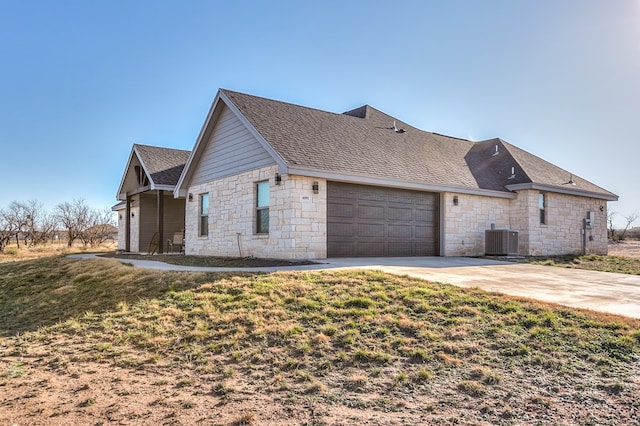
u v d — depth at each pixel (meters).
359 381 4.21
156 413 3.67
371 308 6.26
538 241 17.36
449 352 4.83
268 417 3.53
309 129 14.28
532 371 4.33
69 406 3.88
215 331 5.85
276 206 12.29
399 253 14.32
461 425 3.31
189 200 17.30
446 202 15.48
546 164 21.34
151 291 8.24
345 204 12.98
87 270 12.13
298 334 5.46
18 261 17.77
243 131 14.02
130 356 5.28
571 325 5.52
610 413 3.46
